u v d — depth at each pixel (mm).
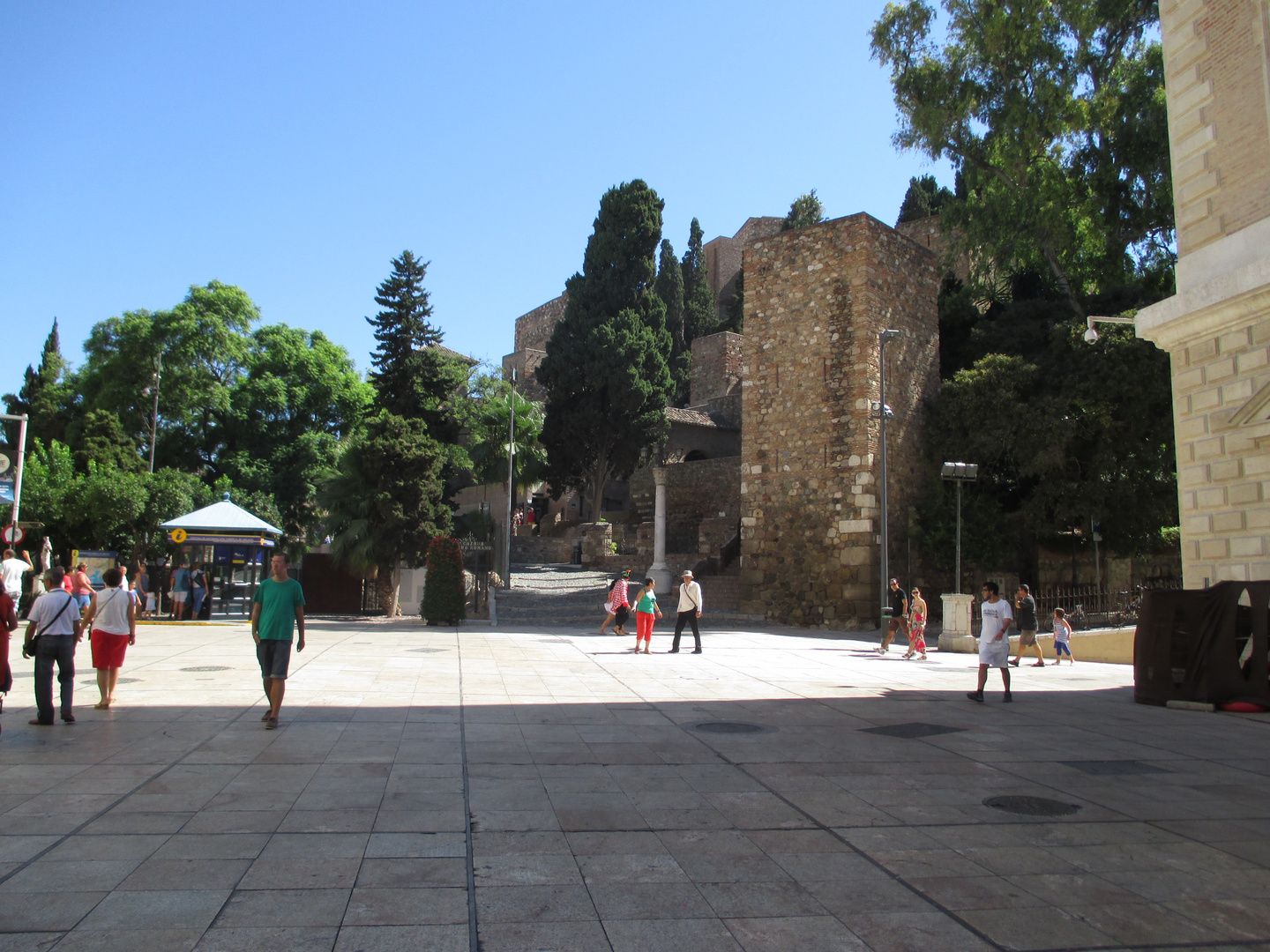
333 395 47781
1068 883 4809
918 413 28594
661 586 32656
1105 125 29516
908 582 27203
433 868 4828
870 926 4195
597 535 41500
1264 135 12203
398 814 5820
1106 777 7367
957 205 31562
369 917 4137
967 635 21016
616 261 47812
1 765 7016
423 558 28516
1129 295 28453
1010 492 29188
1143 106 27938
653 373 45844
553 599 31625
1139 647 12227
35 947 3713
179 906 4199
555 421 46094
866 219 27078
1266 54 12180
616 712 10305
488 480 45594
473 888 4559
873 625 25594
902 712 10766
